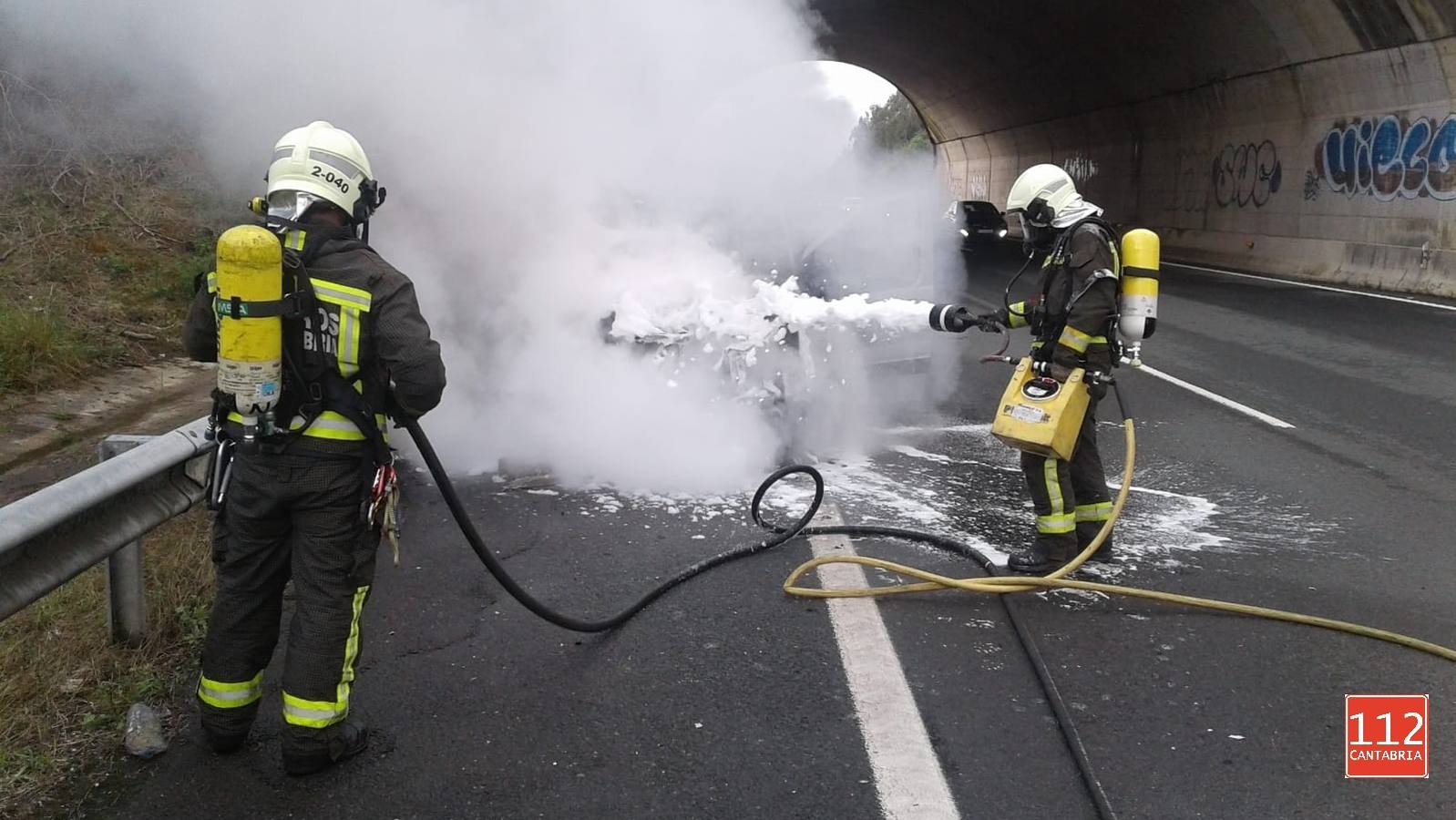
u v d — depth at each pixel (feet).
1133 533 15.28
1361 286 50.19
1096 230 13.07
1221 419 22.48
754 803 8.55
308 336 8.52
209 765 9.09
